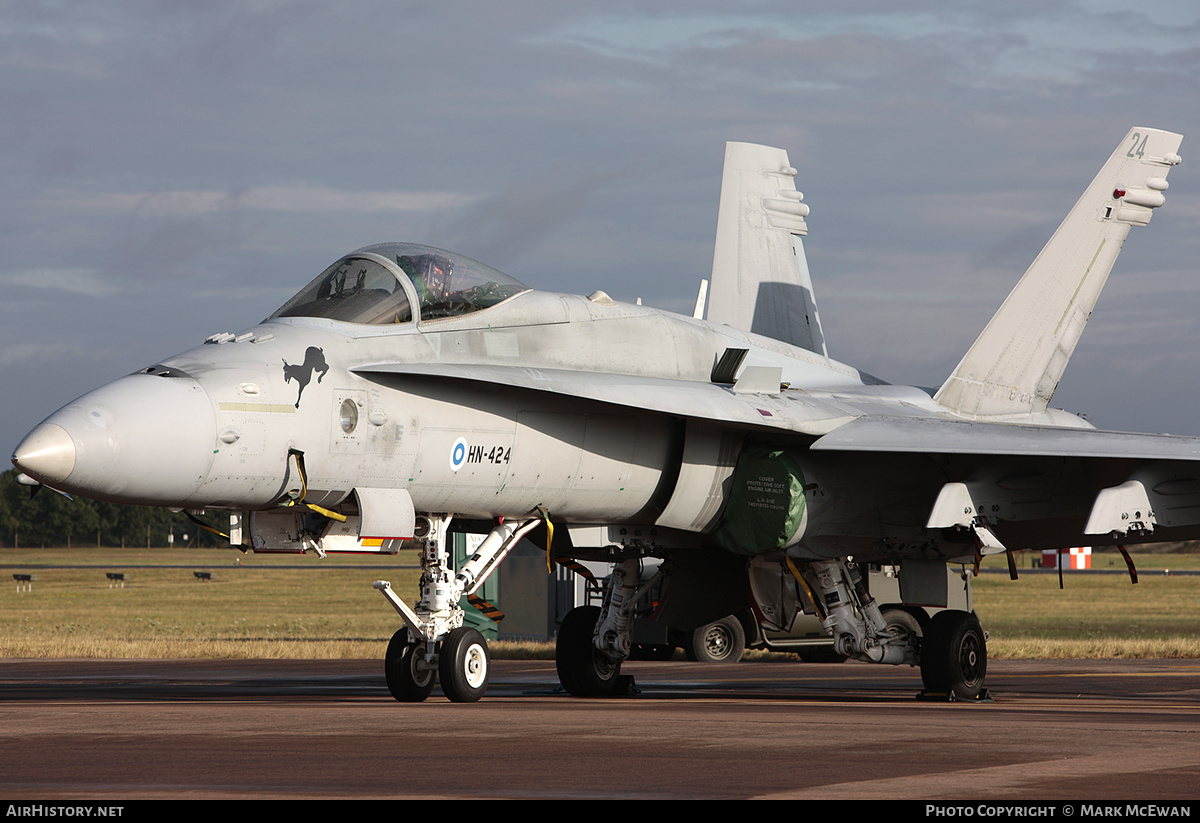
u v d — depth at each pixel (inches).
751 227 2819.9
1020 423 2353.6
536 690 2220.7
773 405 1953.7
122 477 1441.9
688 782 932.0
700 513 1968.5
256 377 1556.3
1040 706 1787.6
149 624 5310.0
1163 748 1136.2
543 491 1839.3
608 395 1759.4
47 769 995.3
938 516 1889.8
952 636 1915.6
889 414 2133.4
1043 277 2380.7
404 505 1689.2
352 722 1359.5
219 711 1503.4
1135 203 2449.6
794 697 2014.0
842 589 2026.3
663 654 3378.4
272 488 1573.6
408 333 1722.4
